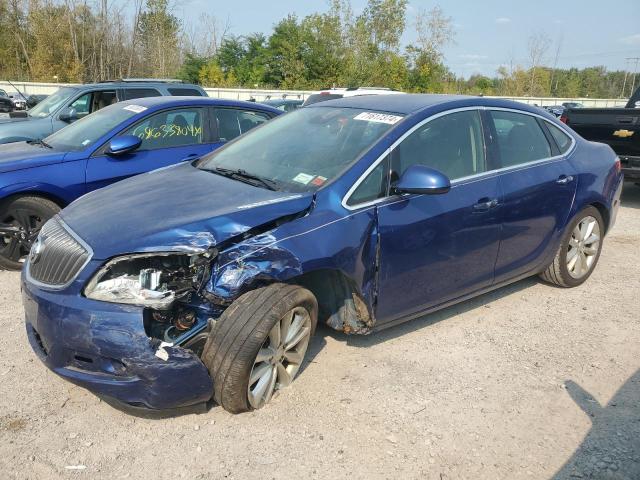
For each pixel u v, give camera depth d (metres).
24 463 2.75
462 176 3.98
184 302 2.95
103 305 2.81
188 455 2.84
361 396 3.37
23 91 26.23
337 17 46.00
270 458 2.83
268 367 3.17
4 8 39.09
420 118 3.86
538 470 2.81
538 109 4.82
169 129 6.21
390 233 3.50
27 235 5.26
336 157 3.66
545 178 4.50
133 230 2.99
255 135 4.47
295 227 3.16
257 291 3.07
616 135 8.29
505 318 4.53
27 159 5.32
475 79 63.41
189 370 2.85
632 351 4.04
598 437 3.06
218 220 3.02
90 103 9.76
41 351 3.12
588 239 5.09
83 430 3.01
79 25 37.84
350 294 3.53
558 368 3.78
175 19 41.62
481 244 4.08
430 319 4.47
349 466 2.79
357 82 46.16
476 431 3.09
